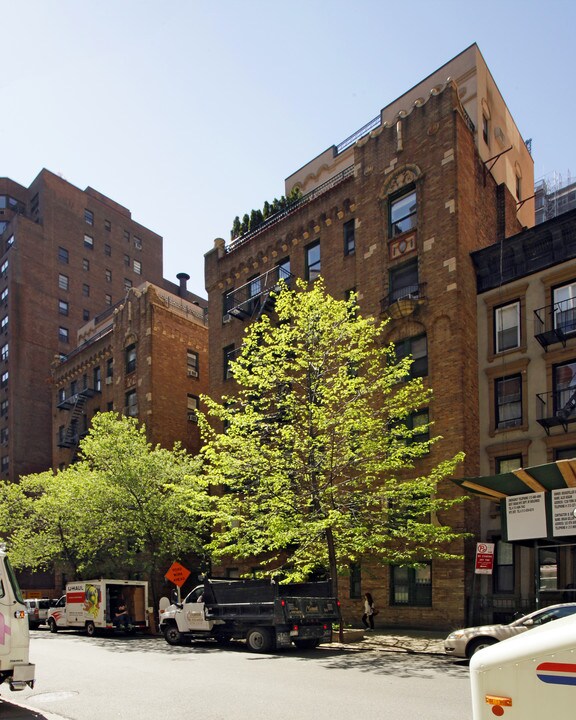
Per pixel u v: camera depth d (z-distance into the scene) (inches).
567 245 869.2
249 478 783.7
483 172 1055.6
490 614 797.2
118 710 372.2
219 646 738.8
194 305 1702.8
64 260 2596.0
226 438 761.6
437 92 987.9
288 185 1454.2
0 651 352.5
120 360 1616.6
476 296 960.9
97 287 2716.5
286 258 1239.5
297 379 780.0
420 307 948.0
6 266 2456.9
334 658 589.9
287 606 656.4
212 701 389.7
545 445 839.7
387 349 811.4
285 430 734.5
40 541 1296.8
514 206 1164.5
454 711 346.6
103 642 846.5
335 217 1144.2
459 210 938.7
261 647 657.0
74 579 1326.3
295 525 717.9
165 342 1537.9
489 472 886.4
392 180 1033.5
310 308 794.2
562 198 1636.3
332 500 735.7
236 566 1194.6
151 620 1035.9
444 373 904.3
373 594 920.9
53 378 1993.1
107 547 1171.9
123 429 1171.9
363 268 1054.4
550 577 796.6
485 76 1123.3
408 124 1023.6
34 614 1259.2
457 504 847.1
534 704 150.9
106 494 1087.6
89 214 2763.3
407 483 737.6
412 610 868.0
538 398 849.5
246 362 799.1
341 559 893.2
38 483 1429.6
